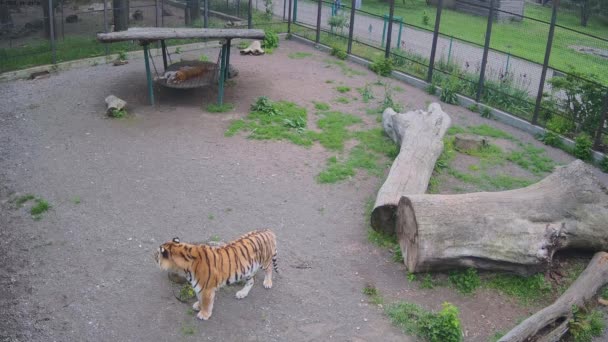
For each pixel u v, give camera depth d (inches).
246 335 292.5
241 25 877.2
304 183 442.9
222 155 479.2
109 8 824.3
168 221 383.9
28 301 309.3
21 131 507.8
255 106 572.7
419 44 949.2
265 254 309.6
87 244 357.1
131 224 378.6
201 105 583.8
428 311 313.1
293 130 533.3
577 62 915.4
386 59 715.4
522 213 348.2
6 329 289.7
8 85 621.3
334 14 997.2
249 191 426.3
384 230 376.5
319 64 743.7
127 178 436.1
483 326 307.9
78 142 490.9
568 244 358.6
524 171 487.5
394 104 596.1
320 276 338.3
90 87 619.5
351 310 312.8
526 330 287.4
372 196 428.8
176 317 301.4
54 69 673.6
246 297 317.1
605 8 1152.8
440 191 442.3
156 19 803.4
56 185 422.6
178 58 738.8
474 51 932.0
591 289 329.1
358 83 678.5
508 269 340.5
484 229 335.9
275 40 808.9
